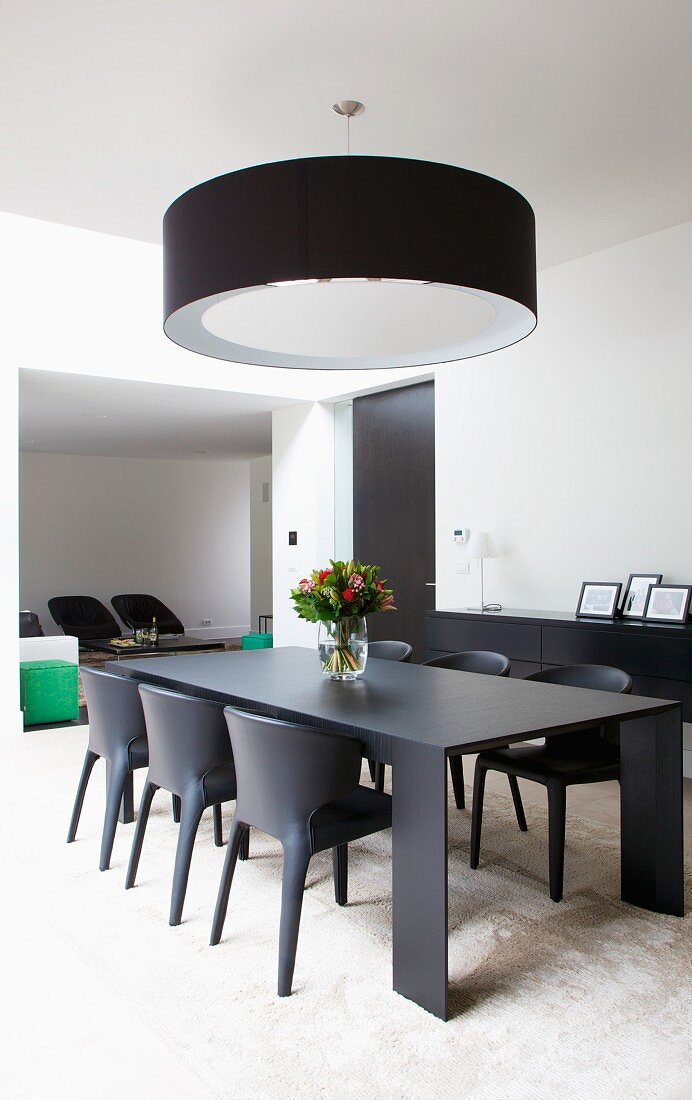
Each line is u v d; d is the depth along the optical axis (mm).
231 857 2713
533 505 5703
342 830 2545
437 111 3500
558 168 4031
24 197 4328
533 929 2805
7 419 6164
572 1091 1964
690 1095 1953
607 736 3316
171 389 7348
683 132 3686
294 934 2418
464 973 2514
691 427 4746
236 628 14109
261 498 12953
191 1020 2273
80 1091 1977
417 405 7113
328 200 2514
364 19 2883
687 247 4746
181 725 2898
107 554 12977
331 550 8289
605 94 3375
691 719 4117
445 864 2264
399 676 3674
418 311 3057
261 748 2520
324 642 3562
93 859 3471
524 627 4973
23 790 4523
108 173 4055
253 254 2564
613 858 3453
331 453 8250
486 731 2490
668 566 4871
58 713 6445
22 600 12297
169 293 2809
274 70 3186
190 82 3264
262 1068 2057
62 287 6531
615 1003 2344
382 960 2609
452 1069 2045
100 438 10773
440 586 6512
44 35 2945
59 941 2736
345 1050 2127
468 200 2594
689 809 4098
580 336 5367
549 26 2934
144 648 10086
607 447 5211
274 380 7781
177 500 13609
